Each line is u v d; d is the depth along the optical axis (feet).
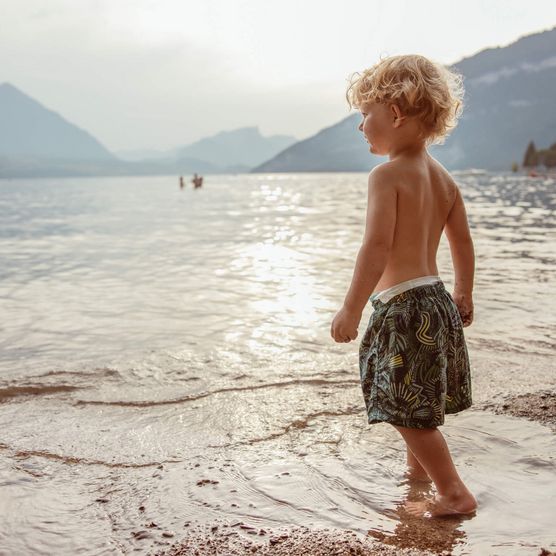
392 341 5.55
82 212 70.85
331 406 8.56
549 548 4.74
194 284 20.20
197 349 11.98
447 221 6.41
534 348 11.37
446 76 5.91
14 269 24.29
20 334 13.48
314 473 6.34
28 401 9.03
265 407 8.57
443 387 5.54
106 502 5.78
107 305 16.78
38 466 6.68
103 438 7.52
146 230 43.45
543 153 456.04
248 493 5.89
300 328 13.75
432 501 5.65
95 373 10.39
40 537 5.14
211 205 84.58
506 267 22.48
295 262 25.32
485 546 4.78
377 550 4.71
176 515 5.46
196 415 8.32
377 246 5.61
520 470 6.29
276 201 94.79
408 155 5.92
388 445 7.13
